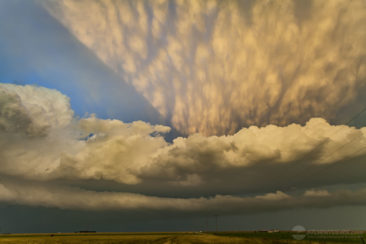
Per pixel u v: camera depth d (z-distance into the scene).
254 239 79.69
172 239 90.88
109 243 76.19
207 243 70.62
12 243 80.25
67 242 80.62
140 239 97.44
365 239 67.50
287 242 66.06
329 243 60.81
